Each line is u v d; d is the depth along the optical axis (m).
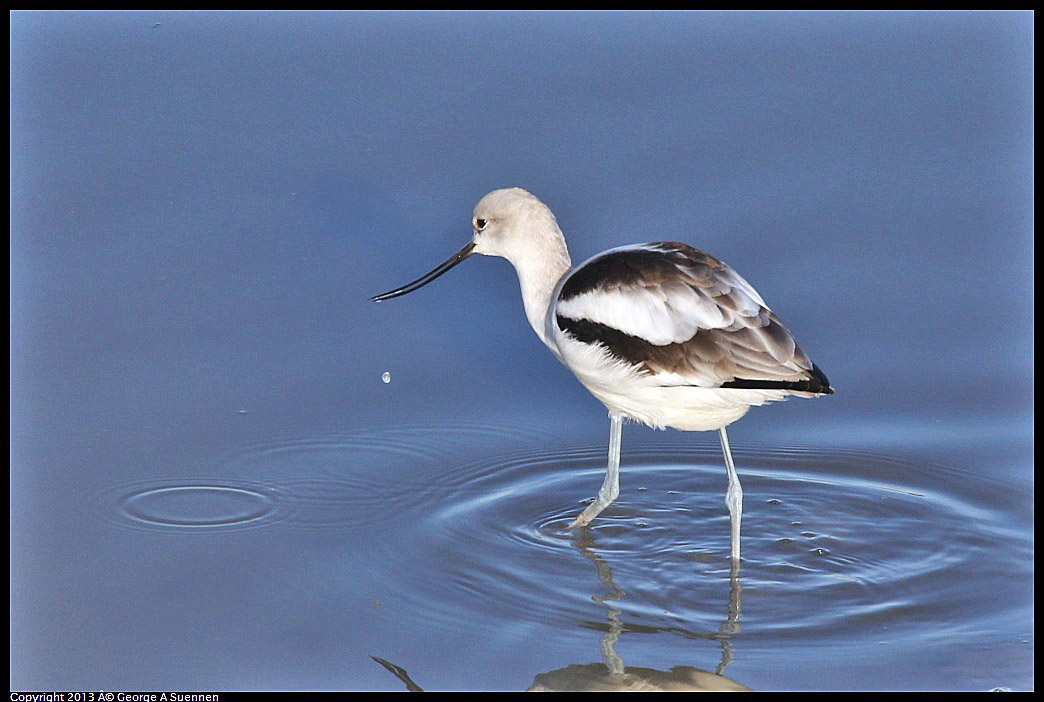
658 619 9.72
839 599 9.98
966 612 9.82
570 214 13.83
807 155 14.36
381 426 12.14
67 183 14.12
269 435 11.88
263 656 9.32
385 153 14.55
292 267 13.51
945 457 12.00
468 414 12.41
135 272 13.31
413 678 9.12
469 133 14.68
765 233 13.68
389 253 13.72
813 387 9.59
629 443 12.38
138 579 10.03
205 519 10.80
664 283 9.97
